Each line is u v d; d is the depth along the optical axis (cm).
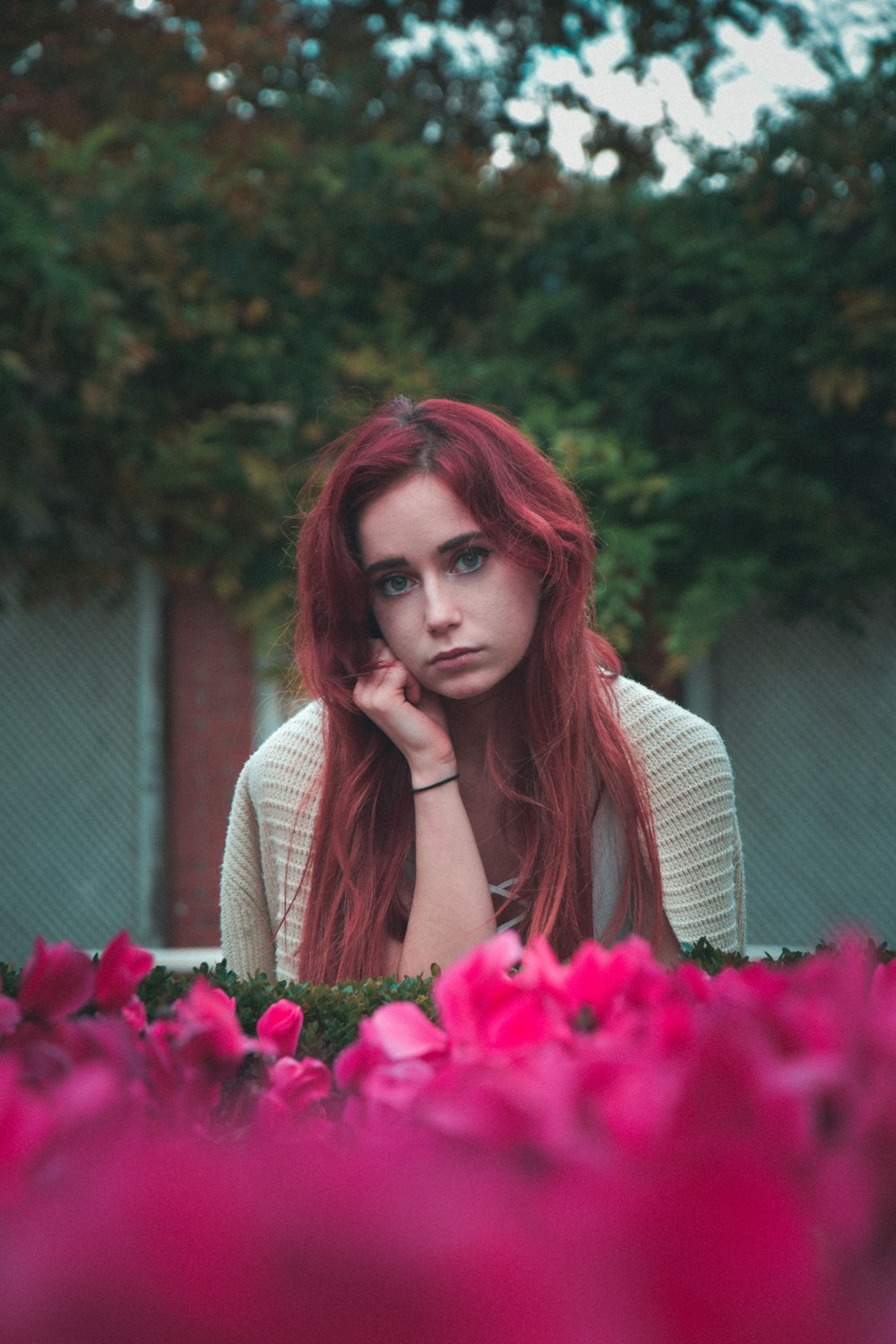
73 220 553
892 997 75
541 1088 54
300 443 591
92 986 84
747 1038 56
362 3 774
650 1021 73
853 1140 50
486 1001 78
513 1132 52
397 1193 35
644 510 569
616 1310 34
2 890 650
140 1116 65
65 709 650
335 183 598
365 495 182
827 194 581
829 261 573
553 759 192
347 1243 32
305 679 205
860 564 578
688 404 589
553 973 83
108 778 646
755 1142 49
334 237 601
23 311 547
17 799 650
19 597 645
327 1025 125
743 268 572
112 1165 37
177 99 684
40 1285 32
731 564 563
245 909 233
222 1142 69
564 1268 35
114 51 685
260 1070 85
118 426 571
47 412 563
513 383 582
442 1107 53
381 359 589
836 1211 45
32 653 652
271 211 599
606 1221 36
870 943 101
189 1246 32
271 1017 94
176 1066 77
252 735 638
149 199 579
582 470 554
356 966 193
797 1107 49
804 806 630
